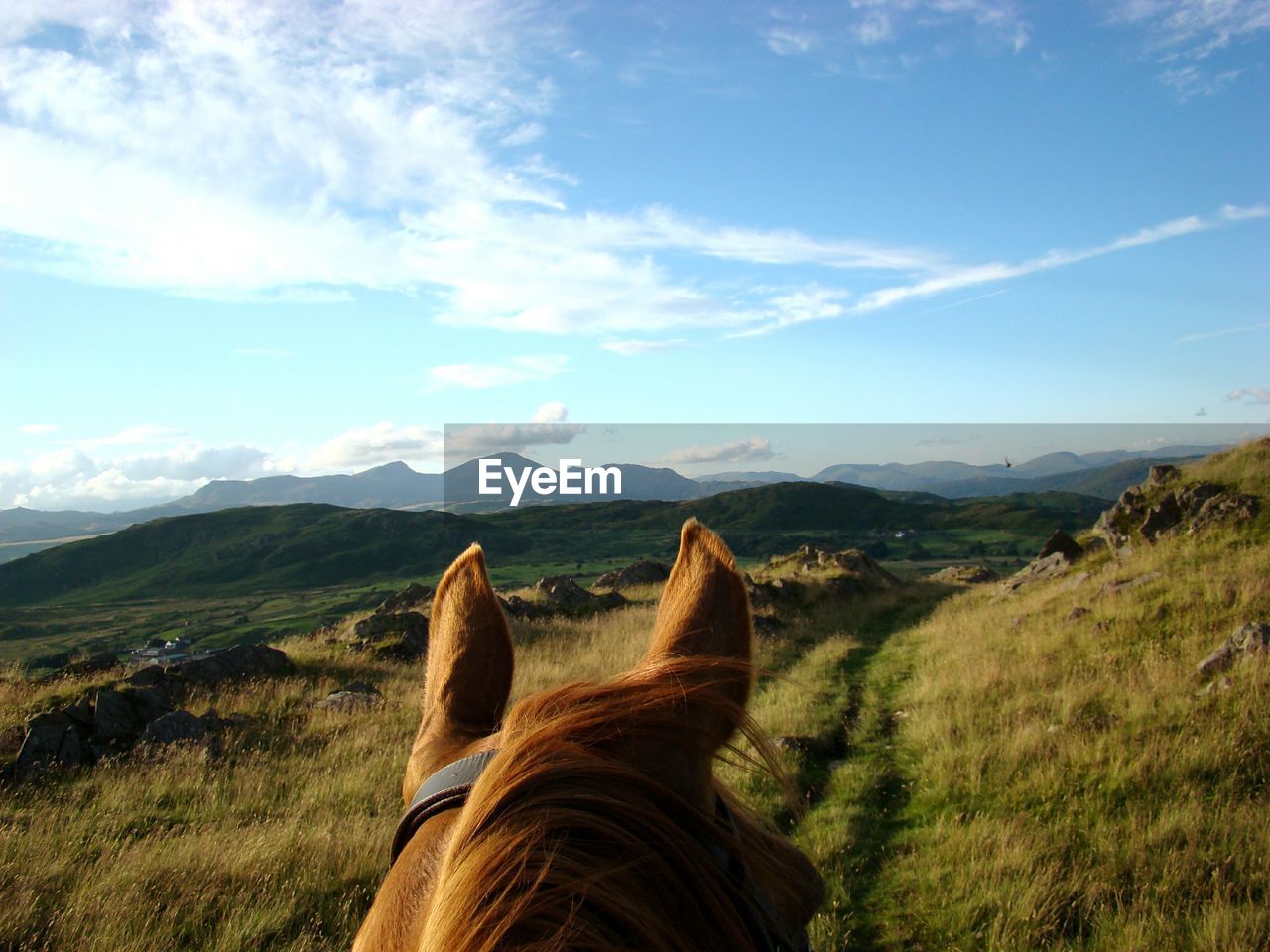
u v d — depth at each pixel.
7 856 5.34
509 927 0.49
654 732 0.74
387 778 7.38
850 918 4.70
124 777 7.20
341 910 4.78
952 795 6.24
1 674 10.79
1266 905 4.14
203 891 4.92
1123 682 7.85
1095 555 16.70
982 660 10.28
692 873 0.60
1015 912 4.41
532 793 0.62
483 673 1.11
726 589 0.99
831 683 11.62
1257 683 6.66
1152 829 5.03
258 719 9.48
